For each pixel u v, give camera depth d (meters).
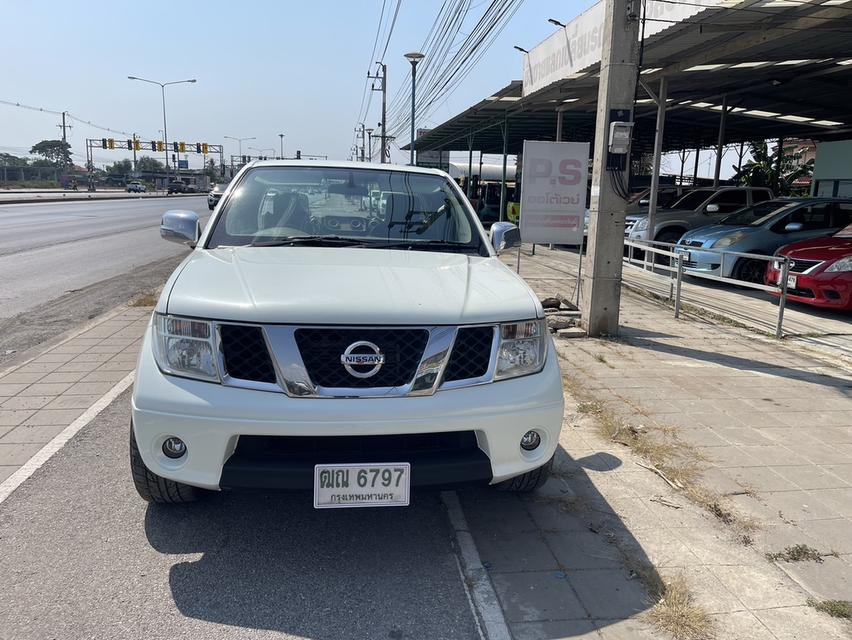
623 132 7.06
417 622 2.64
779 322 7.79
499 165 44.53
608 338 7.55
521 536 3.30
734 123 20.89
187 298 2.87
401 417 2.72
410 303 2.87
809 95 15.21
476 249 4.05
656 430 4.70
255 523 3.37
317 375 2.73
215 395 2.71
